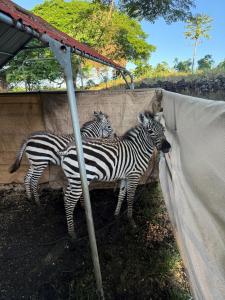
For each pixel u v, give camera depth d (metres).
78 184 2.92
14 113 3.98
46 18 12.61
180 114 1.68
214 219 0.92
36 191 3.67
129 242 2.87
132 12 10.52
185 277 2.35
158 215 3.37
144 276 2.39
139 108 3.91
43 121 3.99
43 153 3.52
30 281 2.43
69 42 2.08
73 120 1.95
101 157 2.94
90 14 11.11
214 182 0.90
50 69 9.19
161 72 15.96
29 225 3.29
